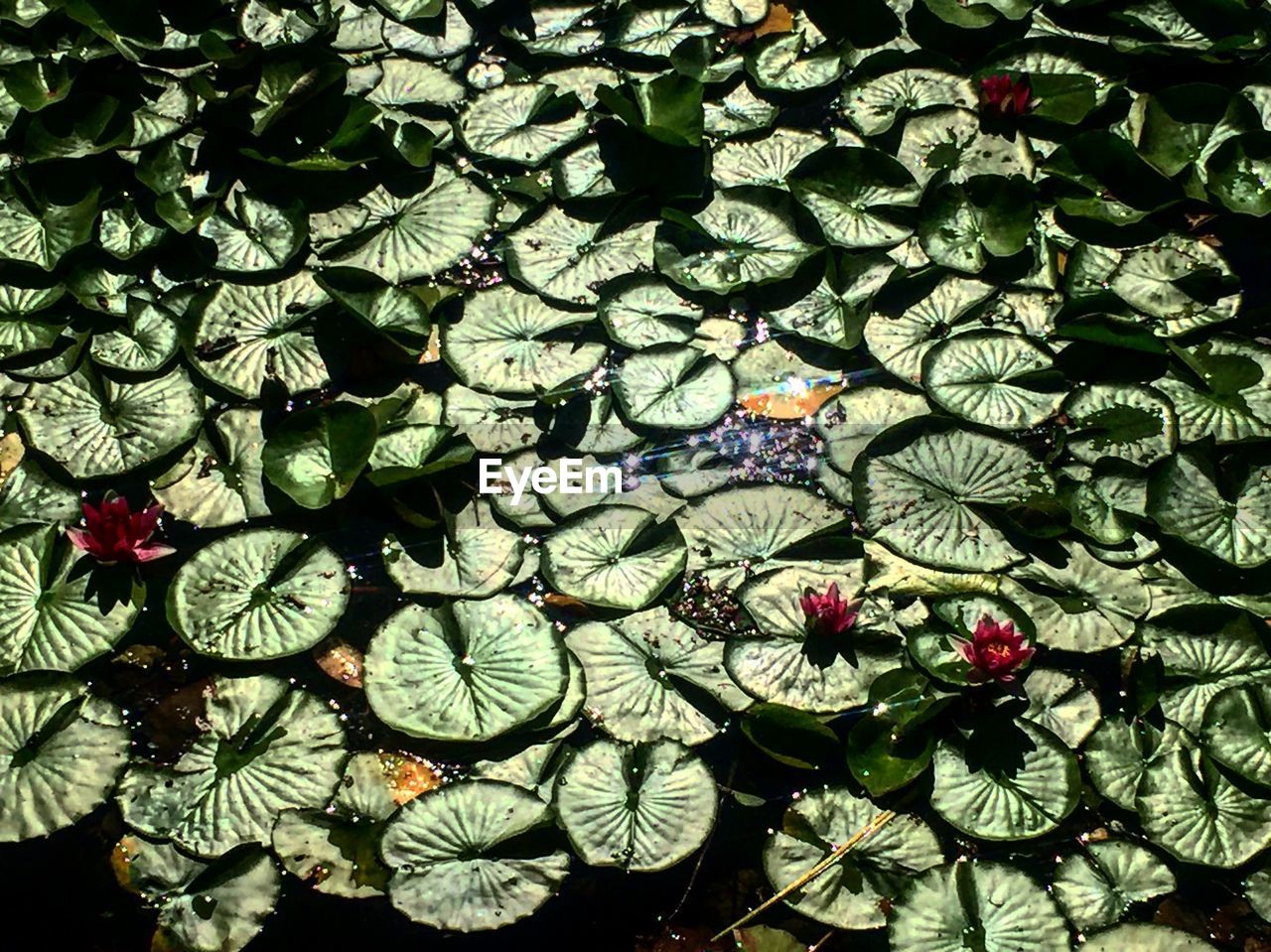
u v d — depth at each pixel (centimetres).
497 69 406
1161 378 342
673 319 348
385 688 281
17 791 266
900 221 373
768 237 366
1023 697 285
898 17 430
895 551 307
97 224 354
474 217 368
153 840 263
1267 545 310
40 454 313
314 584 298
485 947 263
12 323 334
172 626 286
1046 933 256
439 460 309
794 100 405
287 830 264
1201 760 278
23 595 294
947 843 273
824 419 333
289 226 358
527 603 296
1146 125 398
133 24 392
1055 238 373
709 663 290
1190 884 268
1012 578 305
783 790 281
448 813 265
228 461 319
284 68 384
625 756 275
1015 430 331
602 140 383
